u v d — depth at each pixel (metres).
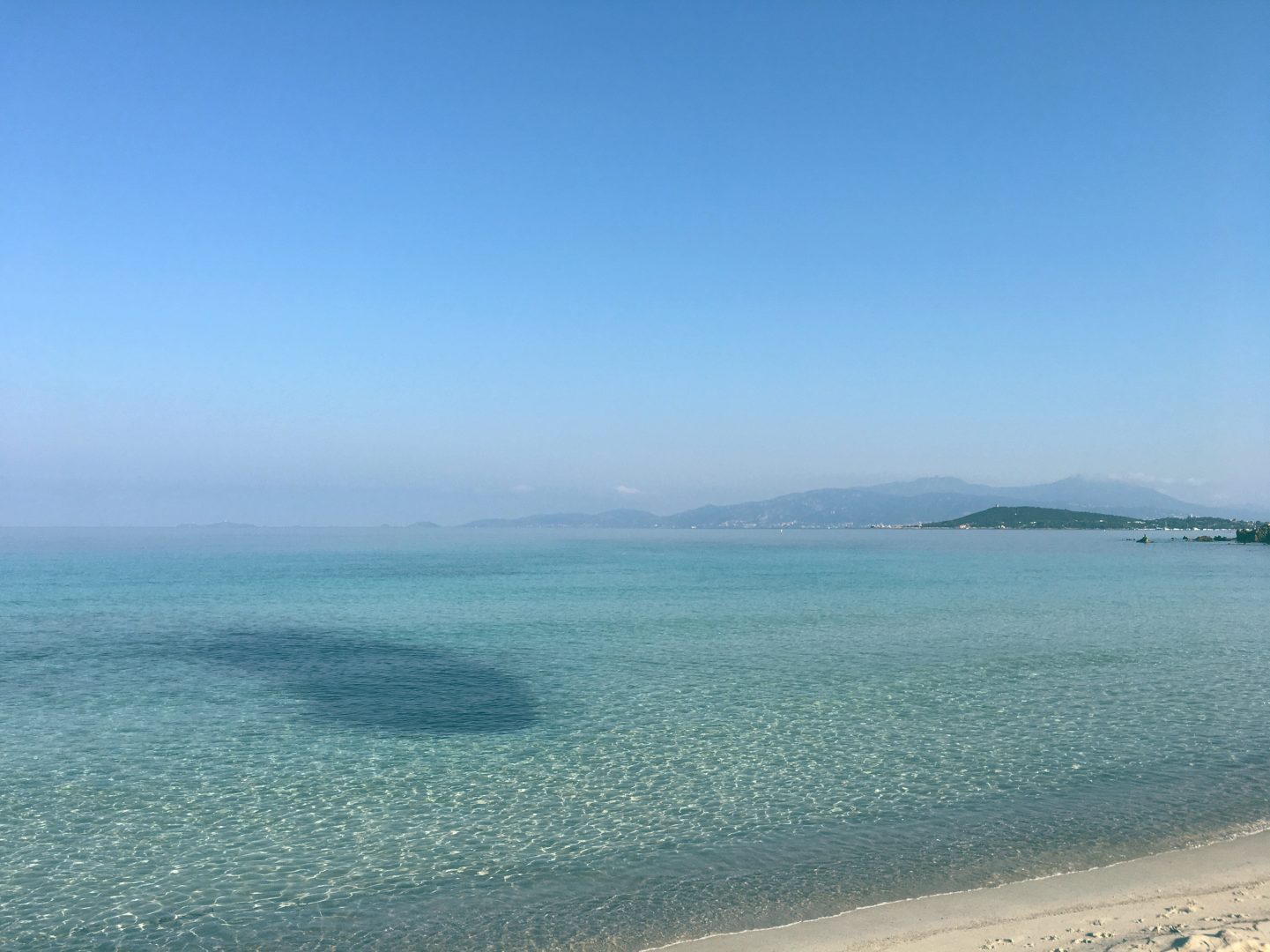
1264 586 81.06
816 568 118.50
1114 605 62.78
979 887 14.15
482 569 115.81
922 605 62.84
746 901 13.86
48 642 44.00
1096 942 11.59
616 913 13.52
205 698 30.25
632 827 17.50
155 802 19.19
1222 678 33.44
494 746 23.86
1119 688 31.39
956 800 19.00
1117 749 23.09
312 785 20.36
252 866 15.60
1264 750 22.92
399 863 15.72
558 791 19.89
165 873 15.35
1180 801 18.64
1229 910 12.75
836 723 26.28
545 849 16.34
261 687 32.25
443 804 18.98
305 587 80.94
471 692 31.14
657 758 22.55
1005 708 28.23
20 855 16.17
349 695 30.78
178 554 167.50
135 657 39.31
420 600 67.12
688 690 31.33
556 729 25.72
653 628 49.38
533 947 12.48
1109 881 14.23
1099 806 18.41
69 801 19.25
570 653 40.00
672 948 12.27
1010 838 16.52
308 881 14.94
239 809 18.70
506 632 47.53
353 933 13.05
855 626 50.06
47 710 28.39
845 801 18.97
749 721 26.56
